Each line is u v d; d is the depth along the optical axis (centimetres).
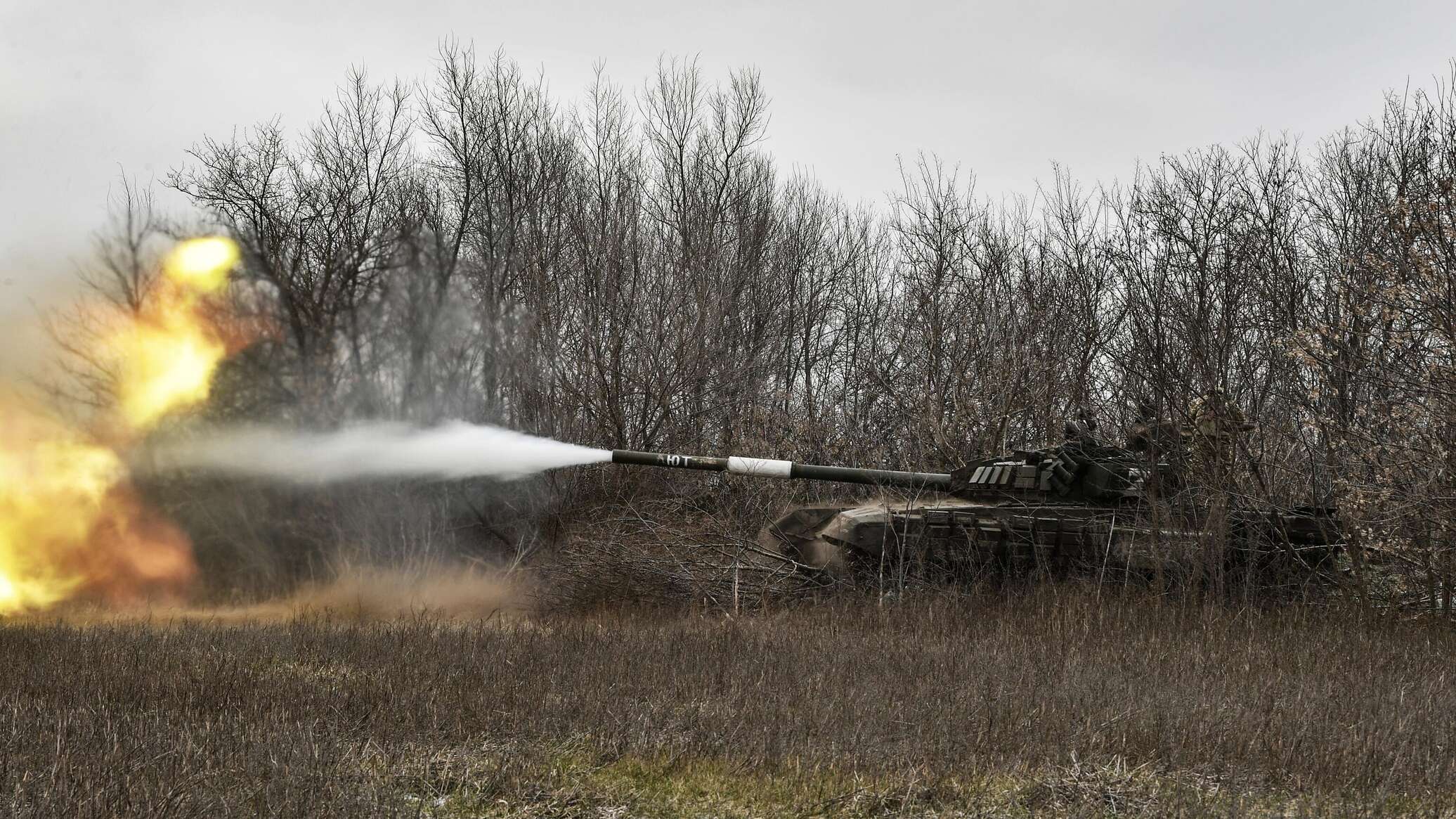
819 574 4656
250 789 2133
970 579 4497
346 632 3853
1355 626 3972
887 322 8675
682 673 3039
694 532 4941
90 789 2055
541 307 6156
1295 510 4603
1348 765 2269
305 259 5375
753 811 2125
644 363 6272
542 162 6731
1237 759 2336
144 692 2842
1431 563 4341
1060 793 2180
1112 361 5734
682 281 6731
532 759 2341
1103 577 4388
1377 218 5188
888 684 2922
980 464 4759
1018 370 6794
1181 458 4666
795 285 8344
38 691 2870
